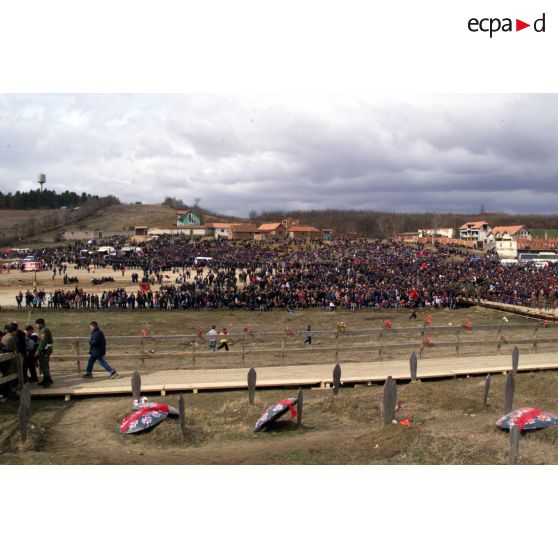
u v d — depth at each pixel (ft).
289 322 132.57
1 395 48.78
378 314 148.77
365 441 38.29
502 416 46.44
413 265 254.47
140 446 38.86
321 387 57.16
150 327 121.39
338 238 489.26
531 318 141.49
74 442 39.65
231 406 47.93
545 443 39.06
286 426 43.62
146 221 652.89
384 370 63.67
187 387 54.24
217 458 36.24
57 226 616.39
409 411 48.16
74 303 150.51
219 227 485.15
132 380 47.67
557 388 55.88
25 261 271.69
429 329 76.28
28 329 55.11
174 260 283.59
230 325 126.21
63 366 64.90
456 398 50.62
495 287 185.98
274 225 500.74
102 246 376.68
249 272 214.48
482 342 74.38
